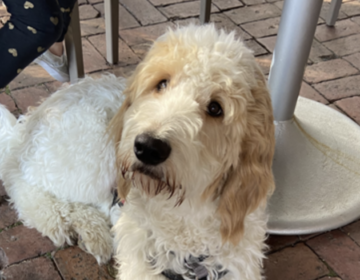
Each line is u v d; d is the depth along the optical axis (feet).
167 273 2.27
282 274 2.73
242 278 2.26
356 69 4.44
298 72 3.01
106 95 2.82
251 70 1.91
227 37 1.93
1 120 3.09
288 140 3.21
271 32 4.83
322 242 2.93
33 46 2.79
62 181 2.79
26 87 3.90
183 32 1.96
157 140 1.65
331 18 4.92
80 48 3.56
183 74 1.81
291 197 3.07
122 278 2.42
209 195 1.97
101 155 2.66
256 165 1.96
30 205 2.84
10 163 3.00
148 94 1.96
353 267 2.80
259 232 2.29
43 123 2.84
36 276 2.62
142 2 5.10
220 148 1.88
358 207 3.07
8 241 2.79
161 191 1.89
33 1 2.67
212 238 2.13
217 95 1.79
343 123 3.60
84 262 2.71
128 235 2.30
